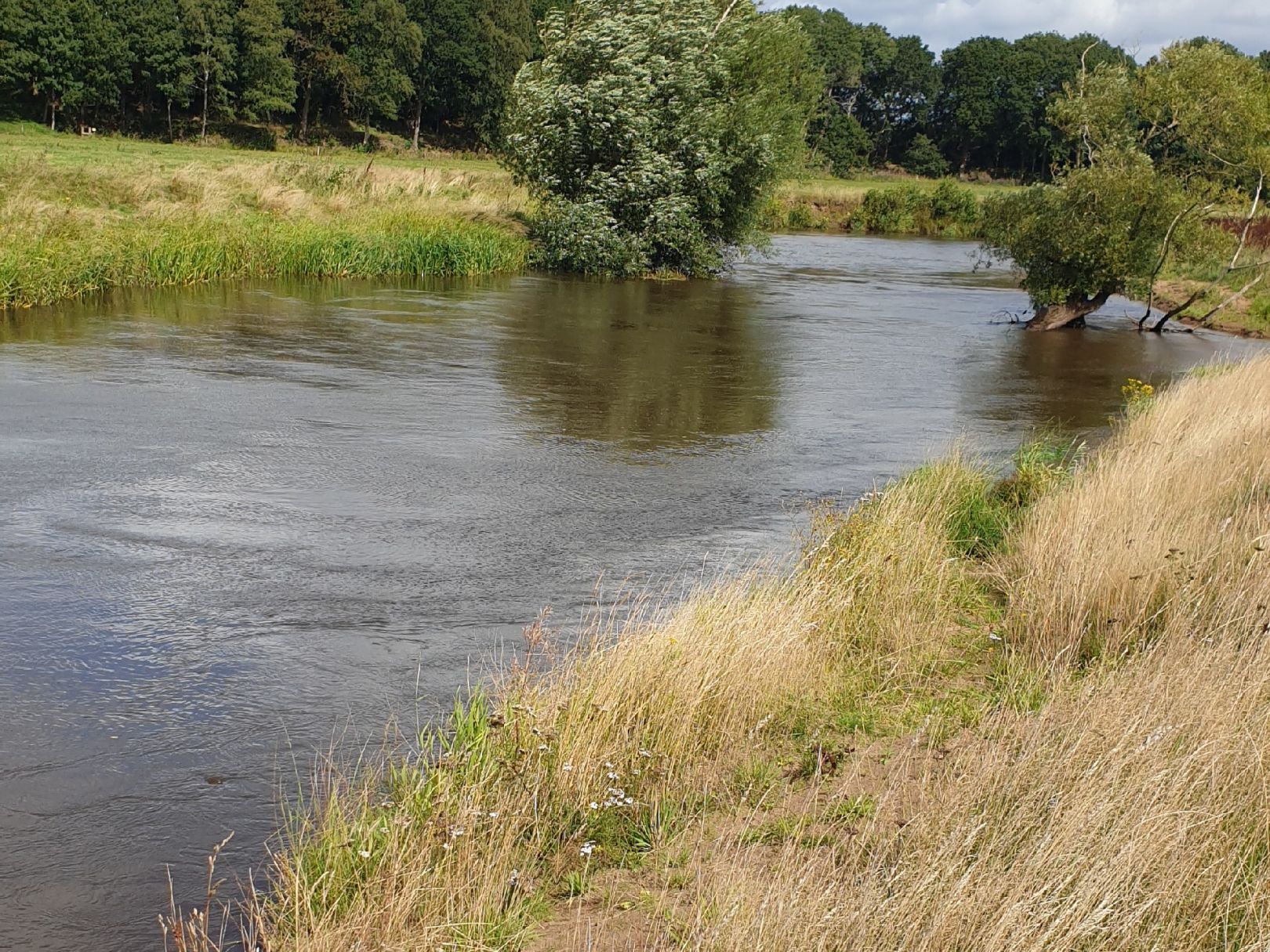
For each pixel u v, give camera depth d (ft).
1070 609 23.80
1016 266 97.50
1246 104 81.76
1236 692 17.30
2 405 44.01
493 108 324.39
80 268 73.26
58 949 13.79
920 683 21.94
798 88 116.57
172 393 47.73
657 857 15.24
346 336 65.00
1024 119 402.31
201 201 98.68
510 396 51.16
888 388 59.00
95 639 23.38
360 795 17.16
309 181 117.60
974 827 13.73
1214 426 38.32
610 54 104.12
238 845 16.16
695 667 19.08
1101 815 13.43
